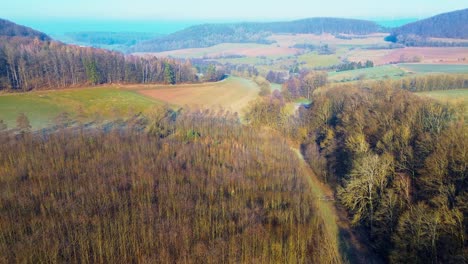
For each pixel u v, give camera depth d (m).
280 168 84.88
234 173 79.56
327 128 105.62
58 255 51.78
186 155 88.81
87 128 103.81
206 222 60.66
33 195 66.38
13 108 114.31
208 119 115.69
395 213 57.78
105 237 54.84
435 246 48.16
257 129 112.81
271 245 55.75
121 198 66.50
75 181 71.25
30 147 83.44
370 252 58.62
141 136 98.25
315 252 56.66
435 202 52.03
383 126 82.19
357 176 69.12
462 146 58.84
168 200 66.56
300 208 67.56
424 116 78.88
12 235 55.81
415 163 66.19
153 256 52.16
